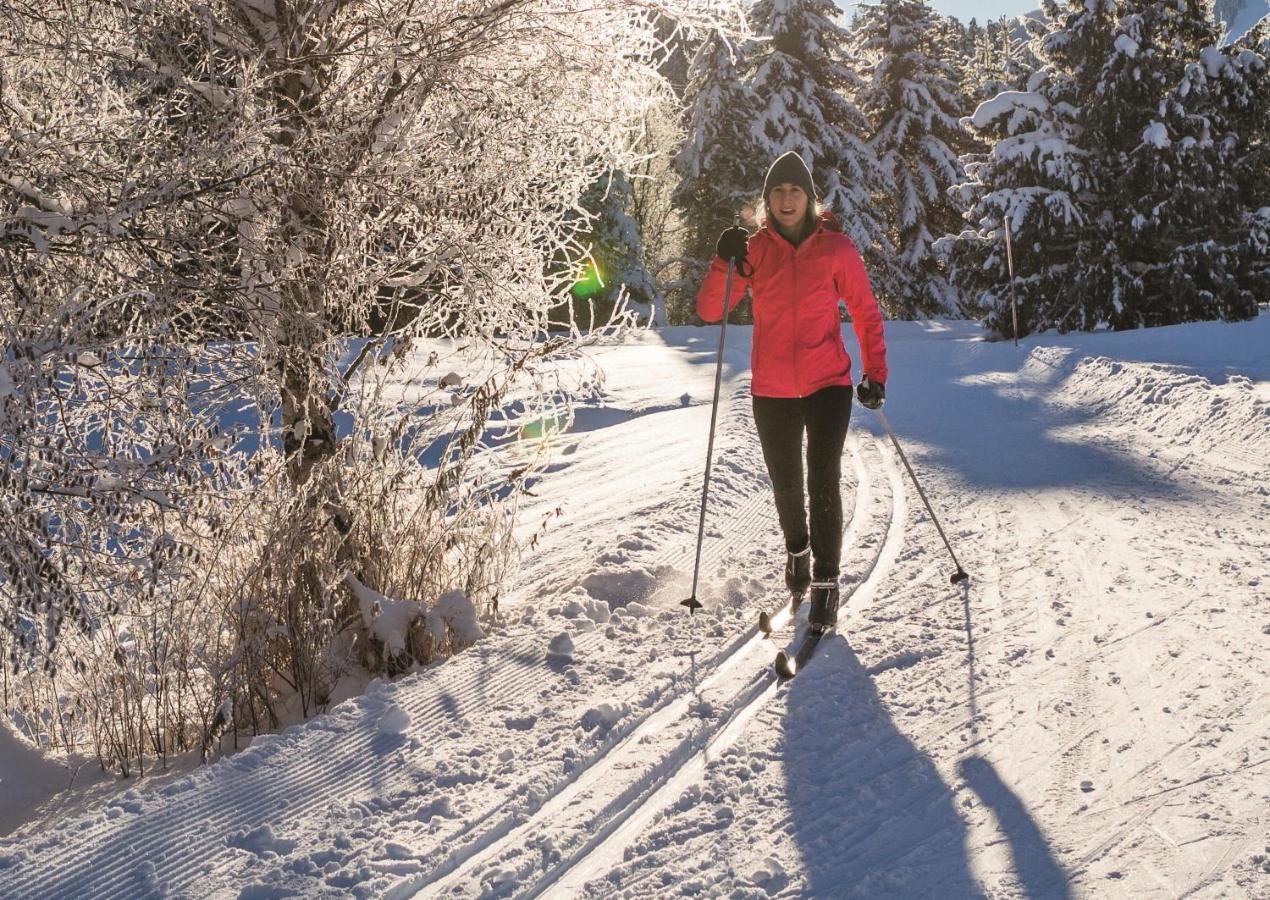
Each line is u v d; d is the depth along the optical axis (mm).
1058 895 2398
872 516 5965
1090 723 3240
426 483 4777
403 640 4125
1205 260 17969
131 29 3812
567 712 3531
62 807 3375
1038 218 18672
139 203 3531
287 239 4148
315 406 4434
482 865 2668
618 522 6215
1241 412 7555
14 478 3215
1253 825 2604
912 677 3709
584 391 5188
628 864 2643
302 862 2674
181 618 3955
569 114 5004
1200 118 17969
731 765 3131
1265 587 4285
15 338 3287
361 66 4367
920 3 34625
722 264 4297
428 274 4547
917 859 2594
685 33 5105
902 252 34719
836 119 34656
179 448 3596
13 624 3273
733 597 4703
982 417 9562
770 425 4254
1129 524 5434
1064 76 19609
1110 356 11773
